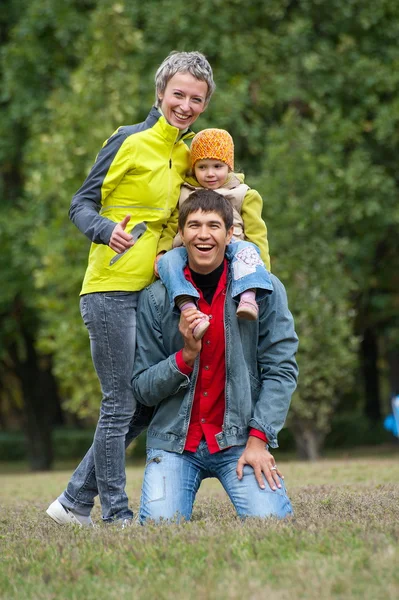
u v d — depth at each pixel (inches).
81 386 835.4
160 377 246.1
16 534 252.5
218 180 264.4
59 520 274.1
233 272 245.8
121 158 254.8
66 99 852.0
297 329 772.0
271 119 888.3
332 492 340.8
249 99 864.3
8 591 178.1
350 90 886.4
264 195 794.2
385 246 953.5
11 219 942.4
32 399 1132.5
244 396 248.2
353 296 908.6
